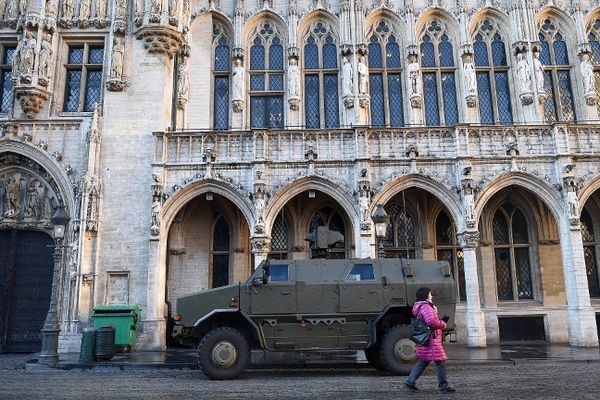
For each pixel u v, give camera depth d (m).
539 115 21.11
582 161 19.06
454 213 18.86
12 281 19.50
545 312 20.39
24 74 19.81
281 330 12.36
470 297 18.22
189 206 21.28
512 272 21.08
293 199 21.19
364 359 15.38
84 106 20.94
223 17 22.95
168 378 12.22
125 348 16.39
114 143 19.77
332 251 21.19
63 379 12.16
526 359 14.59
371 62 22.69
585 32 22.27
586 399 8.61
